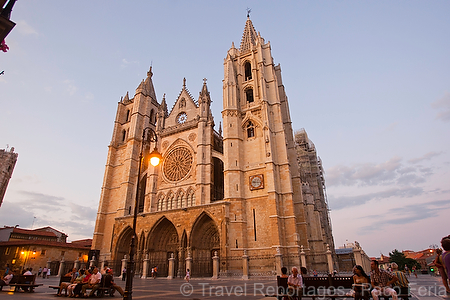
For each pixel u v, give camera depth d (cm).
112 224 6406
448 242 1031
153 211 5700
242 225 4719
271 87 5831
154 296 1873
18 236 7538
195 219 4909
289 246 4525
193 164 5778
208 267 4906
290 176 5156
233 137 5462
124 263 4738
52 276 5738
